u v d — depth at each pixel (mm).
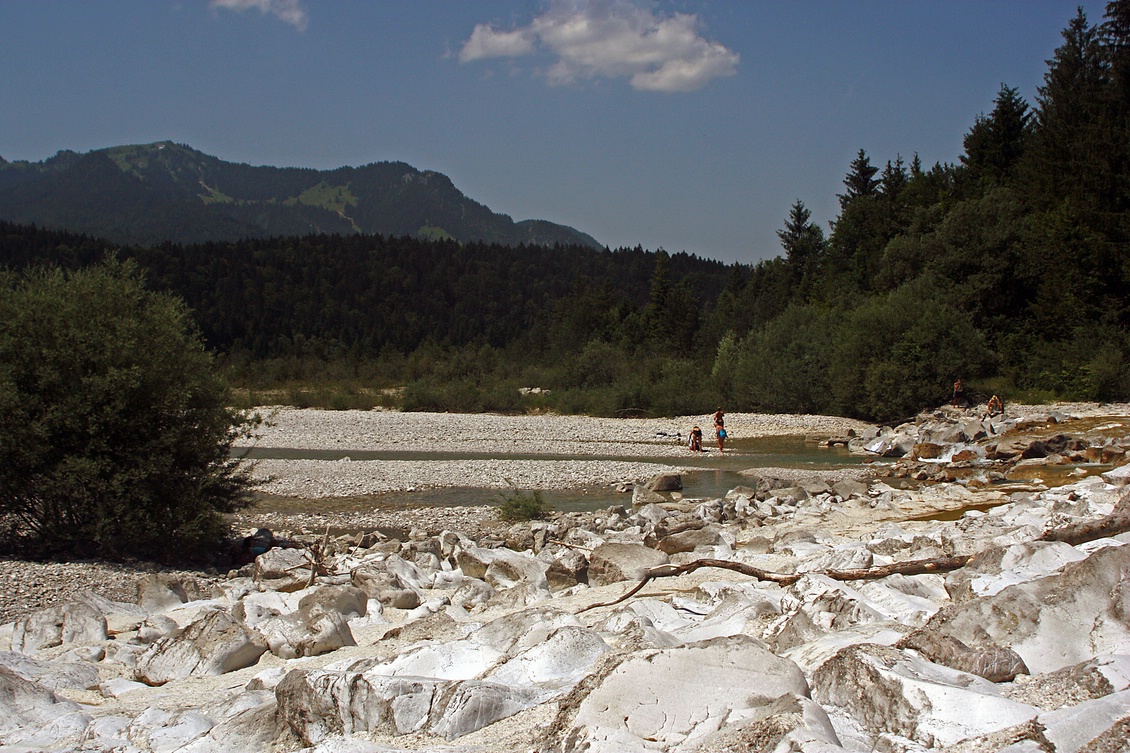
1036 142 55156
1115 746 3496
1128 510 8461
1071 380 41938
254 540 16234
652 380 55062
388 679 5293
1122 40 57469
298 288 122750
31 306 14578
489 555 12812
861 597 7023
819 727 3895
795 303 72375
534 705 5234
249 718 5496
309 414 50062
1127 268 43906
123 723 5852
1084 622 5367
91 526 14242
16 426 14039
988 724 4070
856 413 44594
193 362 15500
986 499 19047
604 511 19875
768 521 17453
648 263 164250
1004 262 47156
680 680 4523
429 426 43500
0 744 5754
